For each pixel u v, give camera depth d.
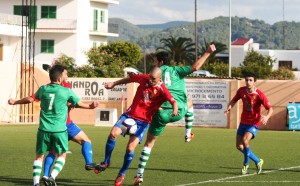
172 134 30.80
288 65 101.31
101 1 79.94
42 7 76.19
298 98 36.84
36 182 13.09
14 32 58.97
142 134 13.94
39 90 13.16
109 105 39.81
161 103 13.97
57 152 13.20
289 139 28.84
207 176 16.09
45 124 13.03
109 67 58.09
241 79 37.25
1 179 15.12
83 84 40.06
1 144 23.86
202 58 14.70
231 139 28.12
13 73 41.25
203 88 37.50
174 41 92.94
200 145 24.88
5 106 40.91
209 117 37.47
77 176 15.74
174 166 18.03
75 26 76.12
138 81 13.99
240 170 17.34
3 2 74.94
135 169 17.25
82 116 40.31
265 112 37.00
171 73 14.88
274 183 15.02
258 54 95.06
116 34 82.94
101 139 26.94
